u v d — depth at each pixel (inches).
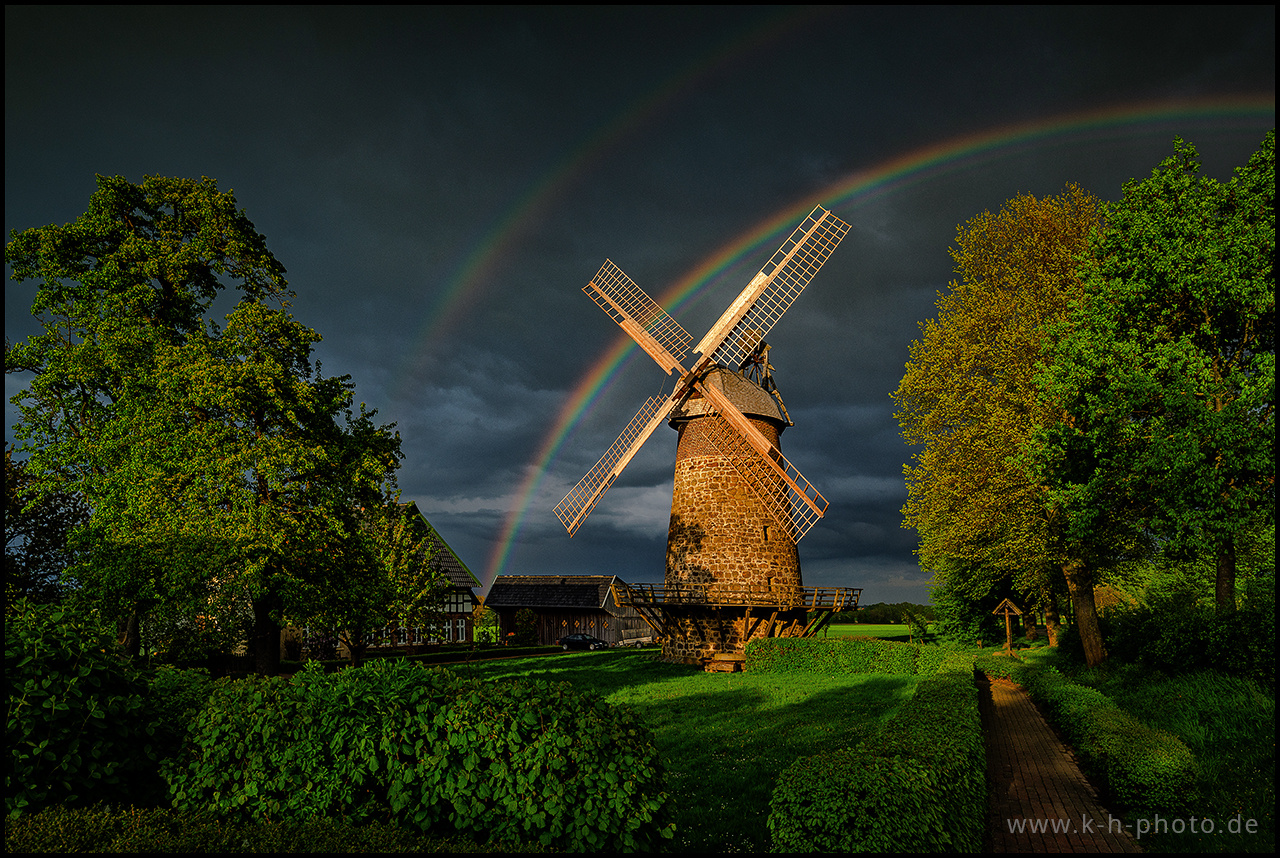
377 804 279.1
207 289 1019.3
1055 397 732.7
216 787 289.6
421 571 1157.1
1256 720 488.7
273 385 846.5
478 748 269.1
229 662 1192.8
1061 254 924.0
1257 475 584.4
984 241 1021.2
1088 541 762.8
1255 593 605.3
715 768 475.2
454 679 312.5
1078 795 427.8
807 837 258.8
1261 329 642.2
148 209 964.0
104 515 826.2
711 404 1242.6
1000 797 425.7
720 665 1142.3
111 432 847.7
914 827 255.1
